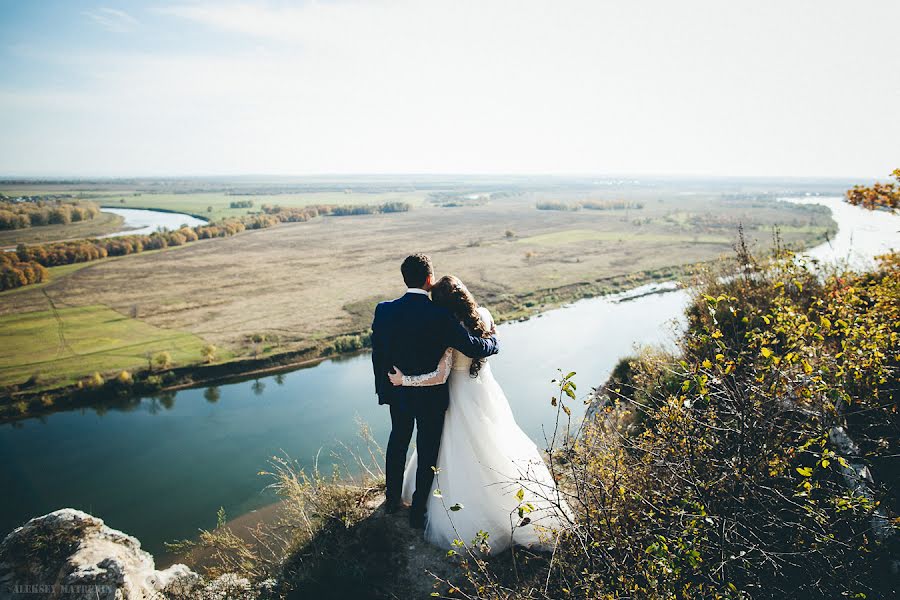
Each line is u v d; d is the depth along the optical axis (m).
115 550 3.74
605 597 2.43
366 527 3.73
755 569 2.68
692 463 2.90
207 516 16.80
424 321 3.39
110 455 22.38
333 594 3.19
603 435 3.65
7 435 25.11
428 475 3.66
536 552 3.42
